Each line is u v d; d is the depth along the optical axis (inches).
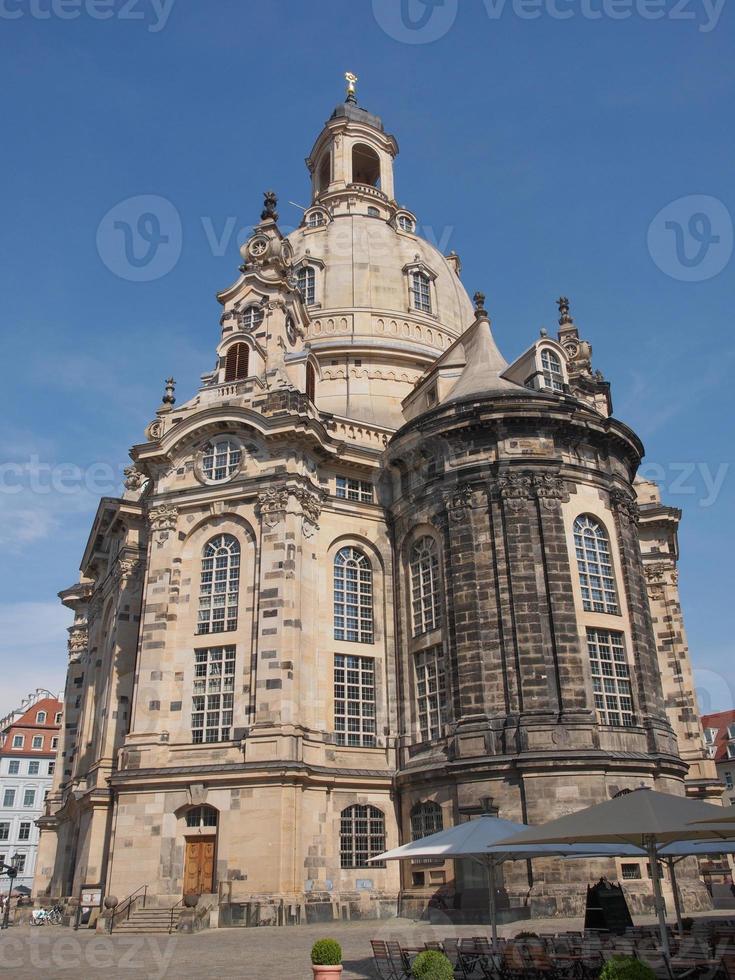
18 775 4335.6
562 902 1384.1
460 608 1690.5
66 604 2780.5
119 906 1512.1
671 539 2378.2
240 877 1510.8
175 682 1743.4
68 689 2635.3
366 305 2687.0
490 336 2212.1
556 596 1657.2
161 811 1603.1
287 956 1021.8
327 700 1770.4
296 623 1706.4
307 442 1879.9
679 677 2228.1
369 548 1964.8
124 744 1695.4
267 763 1565.0
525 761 1491.1
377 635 1893.5
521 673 1589.6
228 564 1823.3
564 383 2060.8
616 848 969.5
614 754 1537.9
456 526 1759.4
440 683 1738.4
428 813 1637.6
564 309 2474.2
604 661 1690.5
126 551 2122.3
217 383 2039.9
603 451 1882.4
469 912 1440.7
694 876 1551.4
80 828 1985.7
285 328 2174.0
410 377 2598.4
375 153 3444.9
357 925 1432.1
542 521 1712.6
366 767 1739.7
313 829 1598.2
